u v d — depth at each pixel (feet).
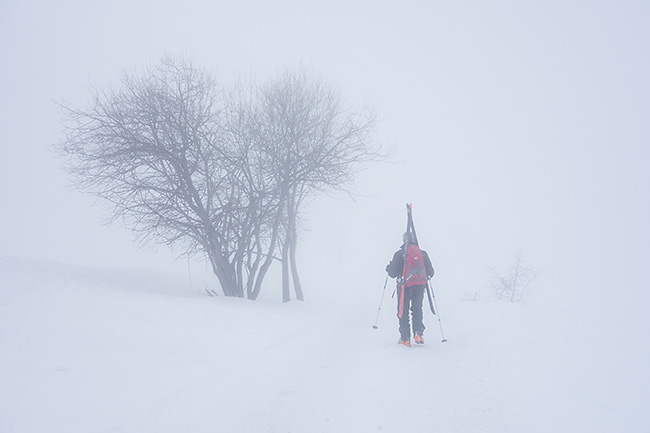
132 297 36.47
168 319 30.27
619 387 15.30
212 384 18.56
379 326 36.94
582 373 17.21
